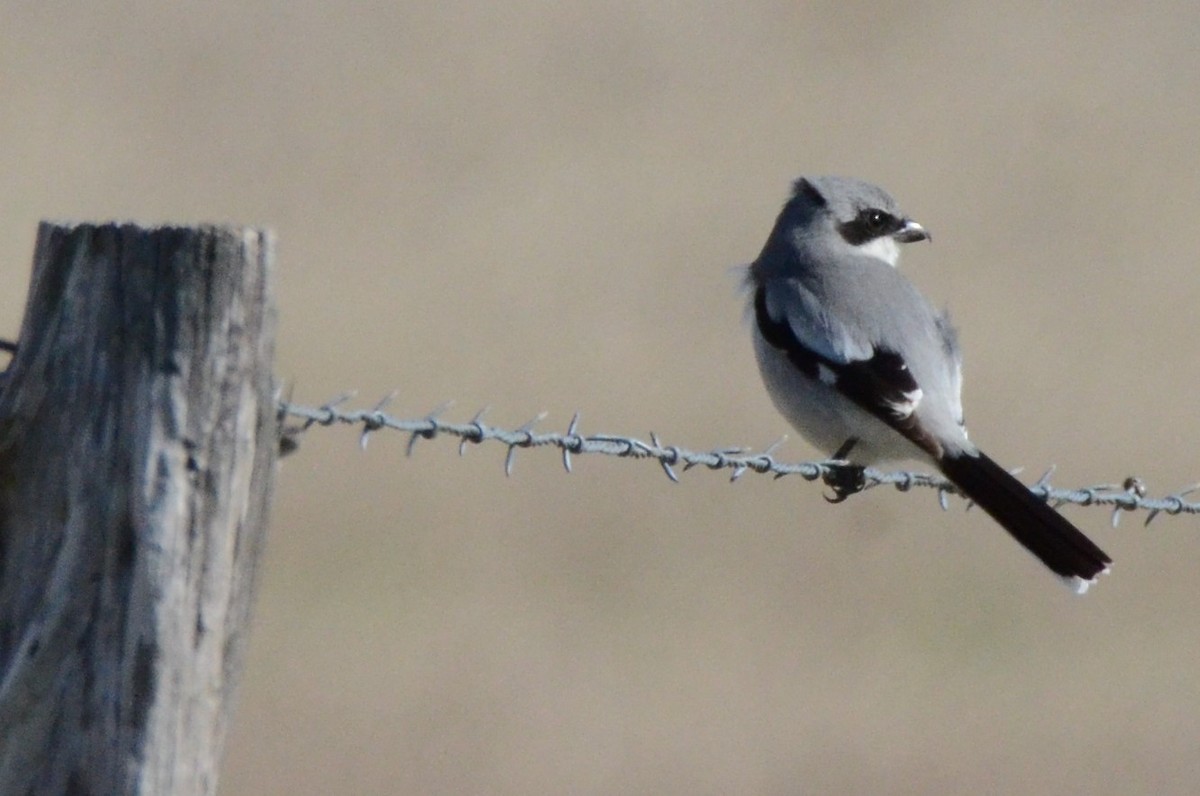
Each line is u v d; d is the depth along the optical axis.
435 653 11.95
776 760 11.05
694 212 21.81
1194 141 25.05
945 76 27.12
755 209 22.02
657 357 17.50
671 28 28.69
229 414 3.93
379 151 23.20
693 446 15.60
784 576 14.04
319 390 15.62
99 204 20.08
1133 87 27.25
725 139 24.50
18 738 3.90
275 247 3.99
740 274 8.98
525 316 18.28
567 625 12.64
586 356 17.38
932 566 14.59
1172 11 30.08
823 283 8.34
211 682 3.96
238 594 3.98
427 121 24.36
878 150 24.44
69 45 25.48
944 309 8.42
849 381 7.87
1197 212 22.75
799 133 24.83
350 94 25.06
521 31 28.08
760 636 12.91
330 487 14.56
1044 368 17.89
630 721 11.29
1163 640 13.49
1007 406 17.06
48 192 20.17
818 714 11.87
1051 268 20.84
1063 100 26.17
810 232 8.75
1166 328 19.20
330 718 11.01
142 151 22.02
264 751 10.43
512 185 22.48
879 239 8.94
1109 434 16.56
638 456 6.25
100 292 3.92
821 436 8.20
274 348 4.00
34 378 3.94
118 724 3.90
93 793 3.90
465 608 12.77
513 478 15.19
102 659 3.90
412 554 13.51
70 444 3.91
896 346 7.96
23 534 3.94
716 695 11.93
